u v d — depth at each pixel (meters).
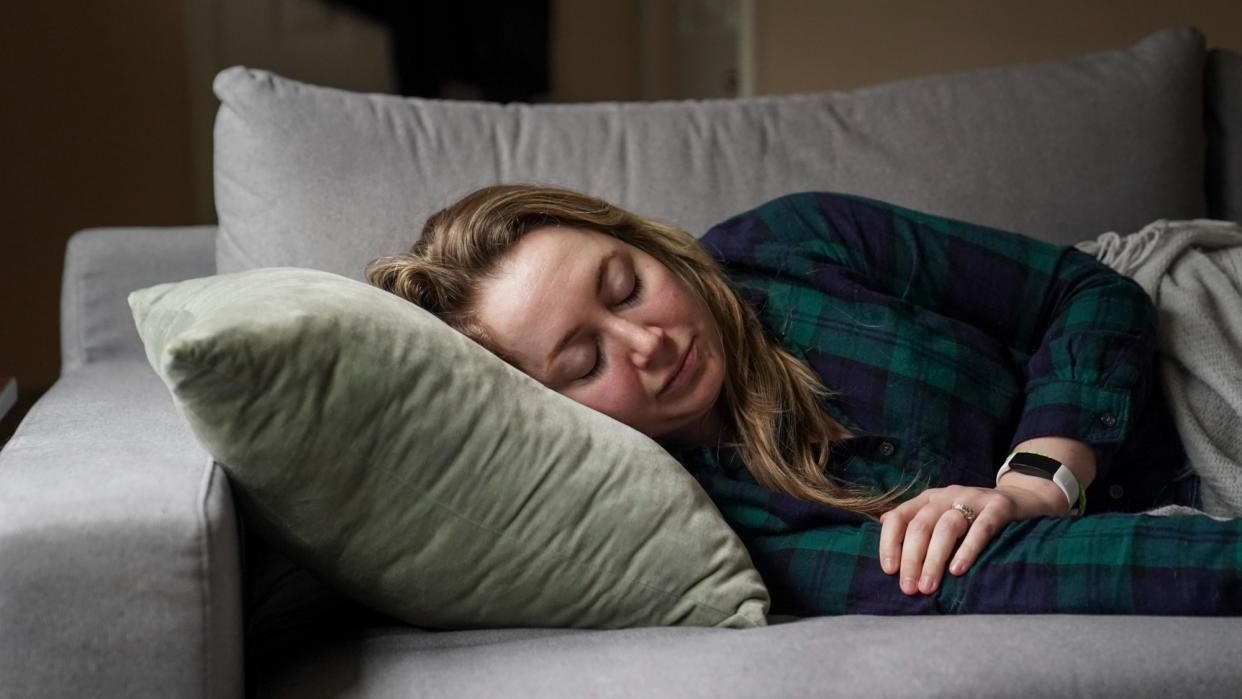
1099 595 1.05
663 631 1.03
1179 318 1.42
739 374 1.28
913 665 0.91
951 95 1.75
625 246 1.24
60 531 0.86
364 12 4.44
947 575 1.09
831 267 1.37
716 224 1.62
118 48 4.23
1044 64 1.80
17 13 4.14
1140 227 1.73
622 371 1.18
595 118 1.68
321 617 1.16
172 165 4.30
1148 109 1.77
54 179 4.23
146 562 0.87
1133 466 1.38
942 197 1.68
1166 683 0.91
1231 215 1.86
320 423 0.96
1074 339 1.33
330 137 1.58
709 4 4.26
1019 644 0.94
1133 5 3.21
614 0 4.82
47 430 1.15
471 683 0.92
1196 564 1.04
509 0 4.58
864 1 3.35
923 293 1.39
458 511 1.01
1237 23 3.20
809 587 1.14
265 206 1.55
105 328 1.77
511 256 1.21
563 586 1.04
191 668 0.88
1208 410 1.39
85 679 0.87
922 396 1.30
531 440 1.03
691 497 1.07
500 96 4.62
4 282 4.21
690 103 1.72
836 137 1.70
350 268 1.53
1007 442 1.34
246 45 4.36
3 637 0.86
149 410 1.24
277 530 1.01
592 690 0.90
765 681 0.90
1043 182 1.71
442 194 1.58
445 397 1.01
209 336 0.92
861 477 1.29
